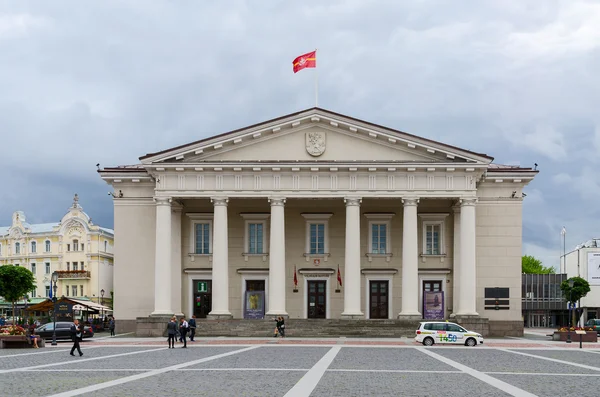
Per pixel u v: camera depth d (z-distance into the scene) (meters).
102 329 73.81
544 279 117.75
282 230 61.88
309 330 58.69
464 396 21.38
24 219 128.88
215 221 62.28
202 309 67.44
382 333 57.94
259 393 21.42
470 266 61.06
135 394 21.05
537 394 22.08
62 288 120.56
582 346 49.53
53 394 20.95
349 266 61.47
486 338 60.12
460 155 61.50
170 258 62.66
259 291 65.31
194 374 27.06
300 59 64.12
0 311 123.25
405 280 61.41
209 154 63.22
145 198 67.56
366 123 62.38
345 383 24.36
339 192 61.94
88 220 121.12
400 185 61.97
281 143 63.12
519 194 66.50
